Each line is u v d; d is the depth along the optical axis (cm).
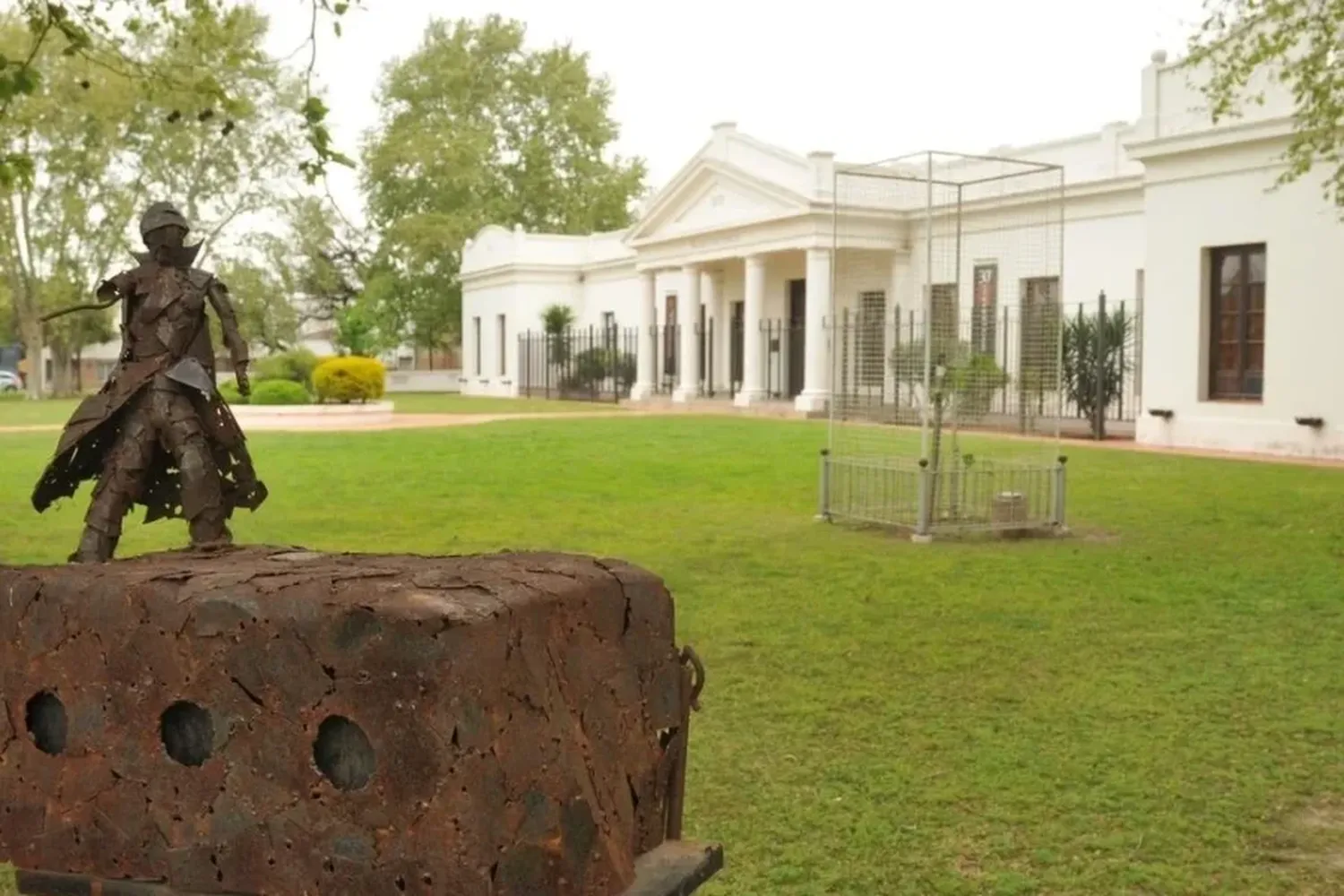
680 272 3609
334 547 1012
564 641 226
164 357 694
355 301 4734
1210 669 618
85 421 681
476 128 4753
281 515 1208
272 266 4200
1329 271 1761
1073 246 2502
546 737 209
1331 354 1764
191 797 222
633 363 3859
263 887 215
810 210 2823
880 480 1250
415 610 202
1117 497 1320
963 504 1120
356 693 206
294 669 212
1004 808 434
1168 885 373
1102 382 2111
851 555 979
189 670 222
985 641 681
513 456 1836
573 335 4066
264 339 4222
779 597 807
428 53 4788
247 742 217
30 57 729
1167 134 1955
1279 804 439
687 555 976
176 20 874
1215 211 1909
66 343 4778
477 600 209
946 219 2584
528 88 4900
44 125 3153
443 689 200
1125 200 2395
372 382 2772
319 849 210
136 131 3769
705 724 535
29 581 239
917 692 583
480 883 199
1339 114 1115
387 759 204
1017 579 866
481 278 4528
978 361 1166
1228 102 1229
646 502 1317
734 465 1692
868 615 749
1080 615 748
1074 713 547
